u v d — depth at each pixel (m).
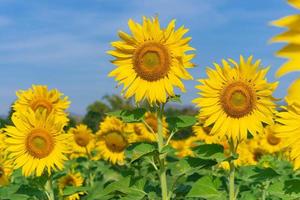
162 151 1.97
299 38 0.51
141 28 2.12
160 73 2.08
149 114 3.23
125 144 3.22
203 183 1.91
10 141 2.36
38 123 2.37
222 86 2.02
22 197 2.27
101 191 2.09
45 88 2.77
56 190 2.46
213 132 2.00
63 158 2.36
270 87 1.98
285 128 1.79
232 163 1.91
